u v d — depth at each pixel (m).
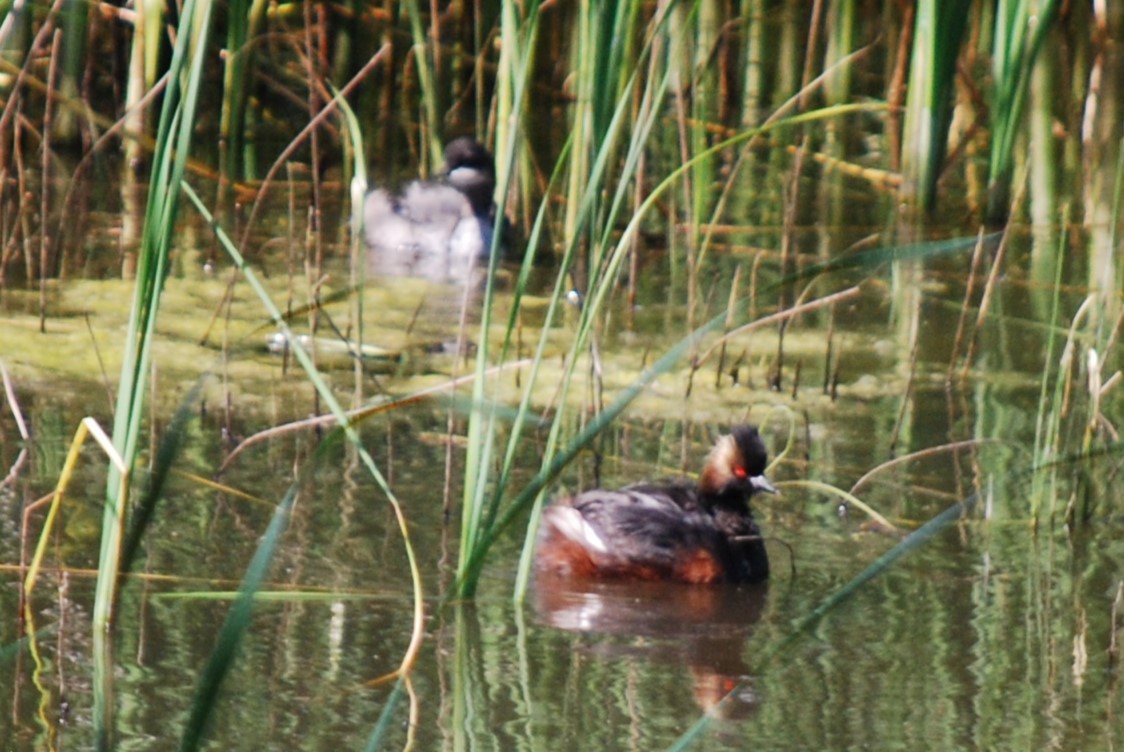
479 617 10.34
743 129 23.12
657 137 22.55
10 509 11.59
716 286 17.84
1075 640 10.05
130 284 17.45
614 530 11.36
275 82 21.72
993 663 9.73
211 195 20.81
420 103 22.34
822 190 21.67
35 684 9.09
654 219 20.23
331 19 22.67
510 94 14.96
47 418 13.48
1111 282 15.70
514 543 11.84
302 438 13.37
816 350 16.20
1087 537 11.87
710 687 9.34
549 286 18.30
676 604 10.77
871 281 18.34
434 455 13.17
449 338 16.16
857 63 24.59
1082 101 23.33
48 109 17.30
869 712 9.00
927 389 15.08
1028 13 19.45
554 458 10.52
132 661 9.41
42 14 21.09
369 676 9.34
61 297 16.89
